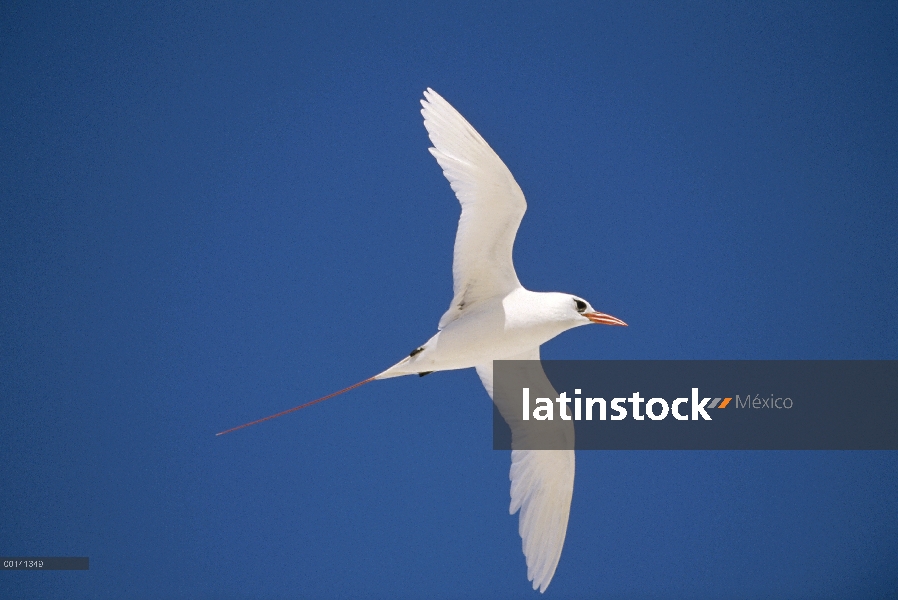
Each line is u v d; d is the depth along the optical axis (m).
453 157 11.25
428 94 11.38
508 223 11.20
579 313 11.55
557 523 12.60
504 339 11.58
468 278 11.52
